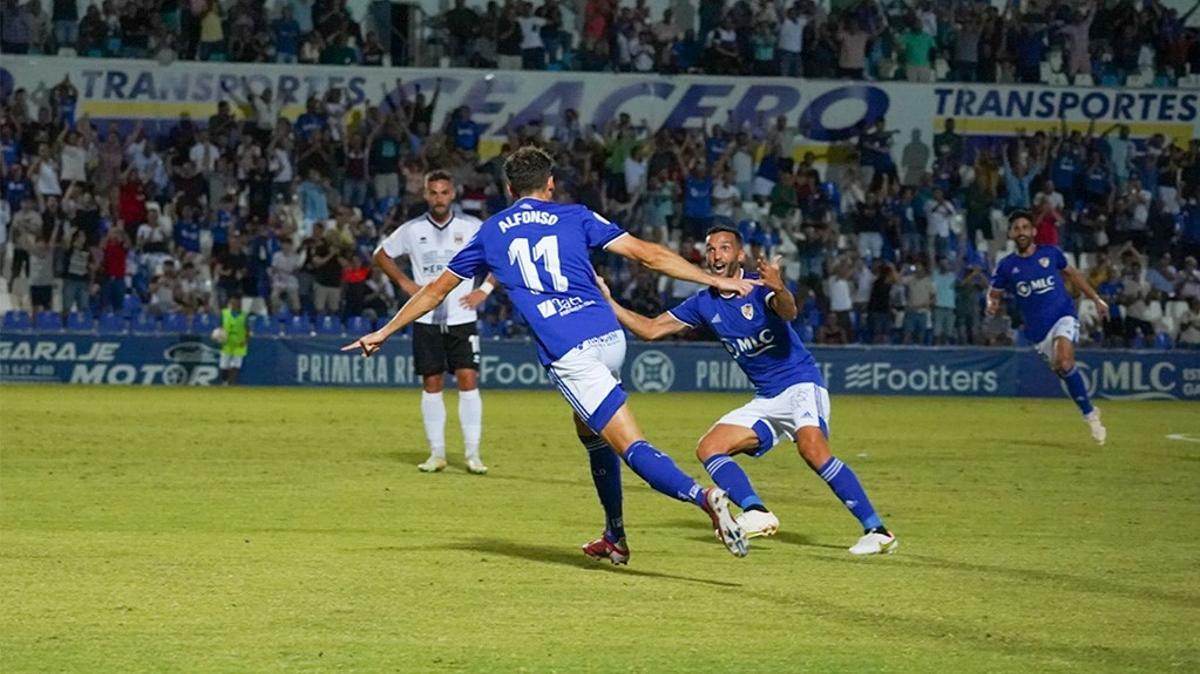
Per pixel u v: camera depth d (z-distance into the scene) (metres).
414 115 37.12
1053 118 38.69
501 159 37.44
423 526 11.56
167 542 10.49
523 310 8.95
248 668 6.63
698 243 36.47
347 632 7.43
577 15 38.75
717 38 38.53
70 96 35.94
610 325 8.98
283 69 36.75
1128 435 22.66
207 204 35.44
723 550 10.50
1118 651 7.25
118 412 23.31
